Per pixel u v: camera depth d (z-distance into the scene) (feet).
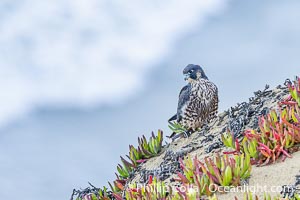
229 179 45.06
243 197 43.70
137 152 59.77
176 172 53.21
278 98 56.39
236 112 59.21
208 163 46.44
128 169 58.75
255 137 48.37
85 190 57.21
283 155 46.14
